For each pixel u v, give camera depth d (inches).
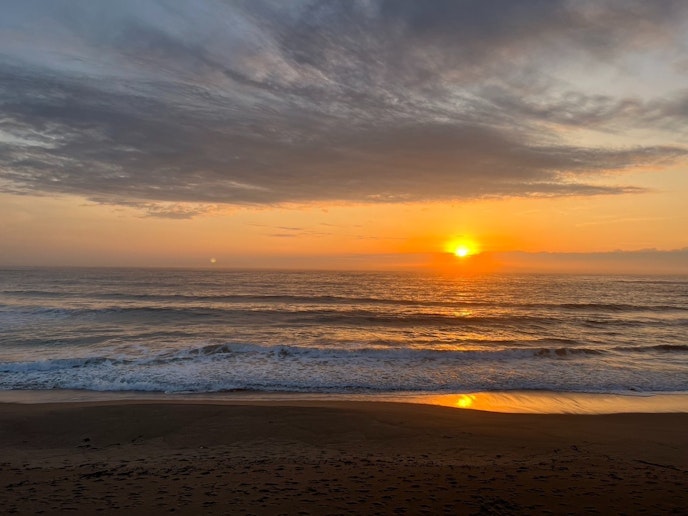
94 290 1964.8
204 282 2765.7
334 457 286.5
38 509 187.3
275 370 582.6
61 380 522.6
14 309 1175.6
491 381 552.7
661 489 215.8
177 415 390.0
